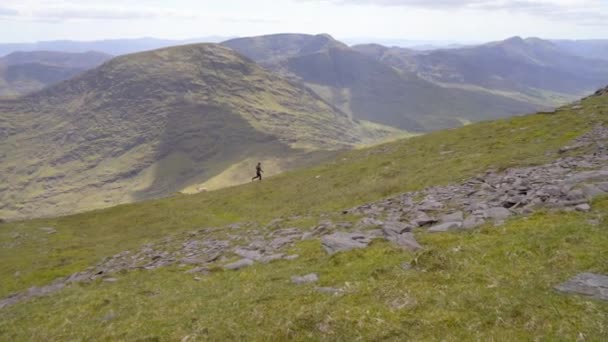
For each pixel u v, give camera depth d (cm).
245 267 2269
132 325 1591
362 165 7562
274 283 1761
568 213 1888
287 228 3466
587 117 5662
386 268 1584
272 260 2261
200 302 1697
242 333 1265
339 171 7594
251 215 6019
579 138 4400
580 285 1159
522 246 1525
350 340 1109
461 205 2645
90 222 7738
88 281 2833
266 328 1257
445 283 1340
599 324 965
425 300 1234
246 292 1698
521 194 2519
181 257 3241
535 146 4772
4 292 3978
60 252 5675
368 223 2739
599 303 1055
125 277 2716
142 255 3847
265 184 8412
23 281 4234
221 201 7538
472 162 4772
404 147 8225
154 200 9269
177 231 5922
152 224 6794
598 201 1962
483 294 1206
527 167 3481
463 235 1934
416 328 1102
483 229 1925
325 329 1174
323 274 1742
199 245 3628
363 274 1608
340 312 1243
